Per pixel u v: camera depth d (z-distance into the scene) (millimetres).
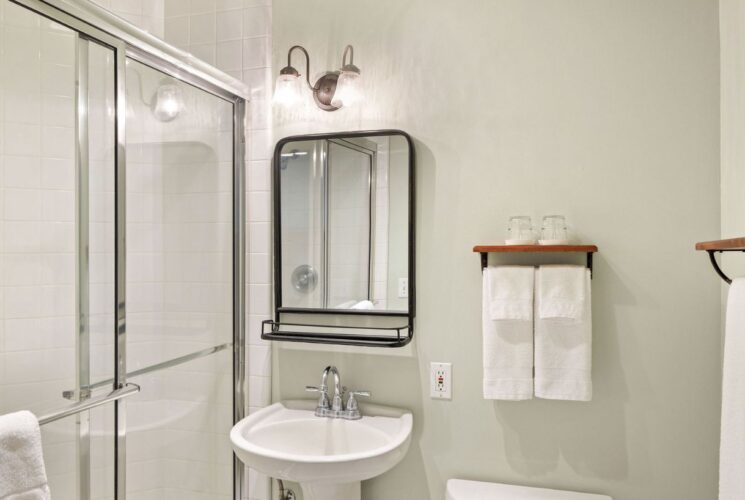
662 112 1666
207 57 2117
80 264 1315
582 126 1733
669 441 1659
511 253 1789
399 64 1908
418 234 1884
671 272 1658
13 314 1153
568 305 1605
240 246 2041
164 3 2184
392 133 1865
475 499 1667
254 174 2055
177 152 1702
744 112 1440
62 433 1274
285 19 2029
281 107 2035
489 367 1686
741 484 1072
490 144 1815
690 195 1644
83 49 1311
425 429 1872
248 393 2070
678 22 1651
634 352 1688
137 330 1540
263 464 1534
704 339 1630
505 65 1803
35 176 1198
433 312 1866
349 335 1886
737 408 1096
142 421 1573
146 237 1572
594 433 1717
